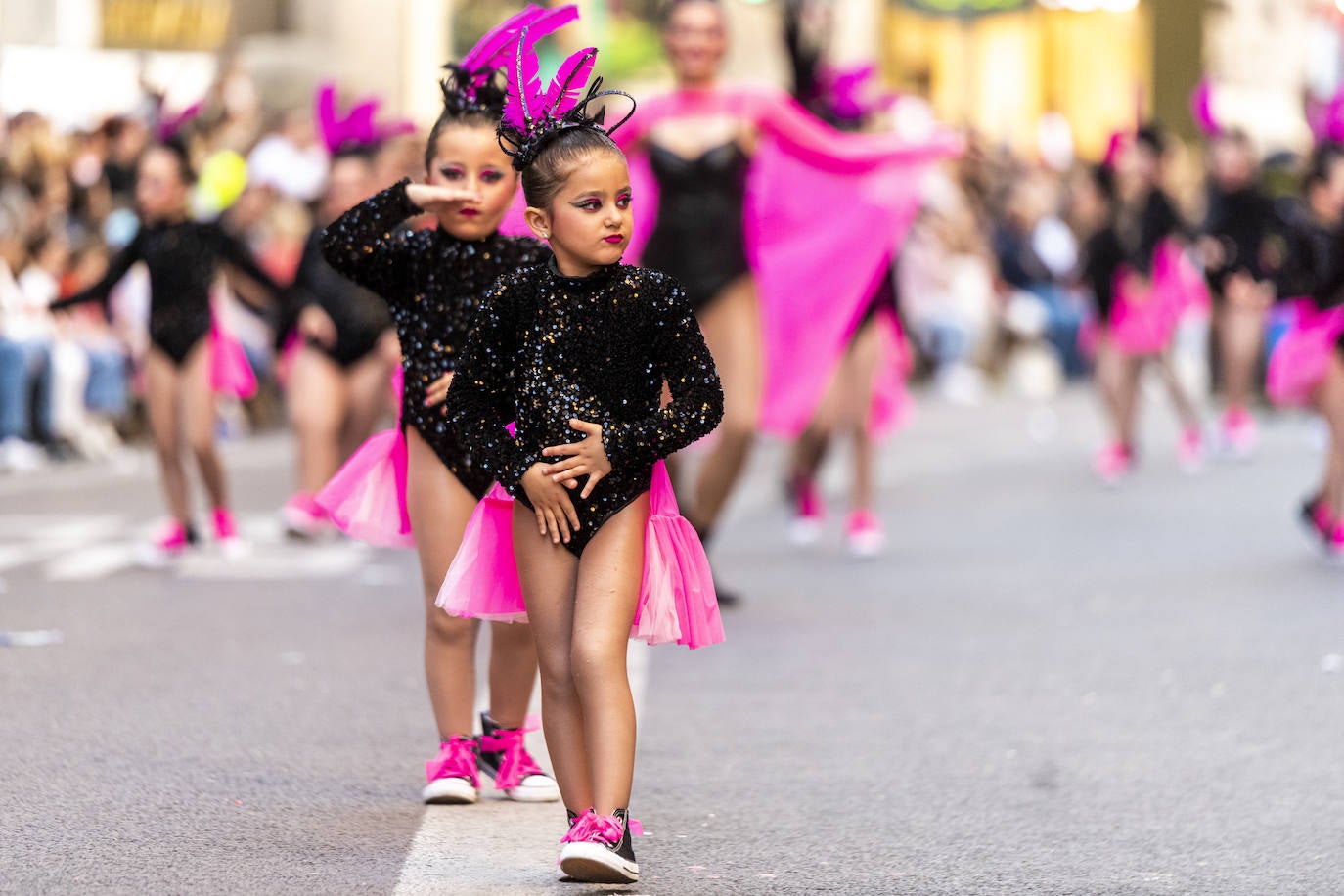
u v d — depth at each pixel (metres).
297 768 14.02
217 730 15.19
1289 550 26.59
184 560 25.30
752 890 11.17
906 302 56.59
